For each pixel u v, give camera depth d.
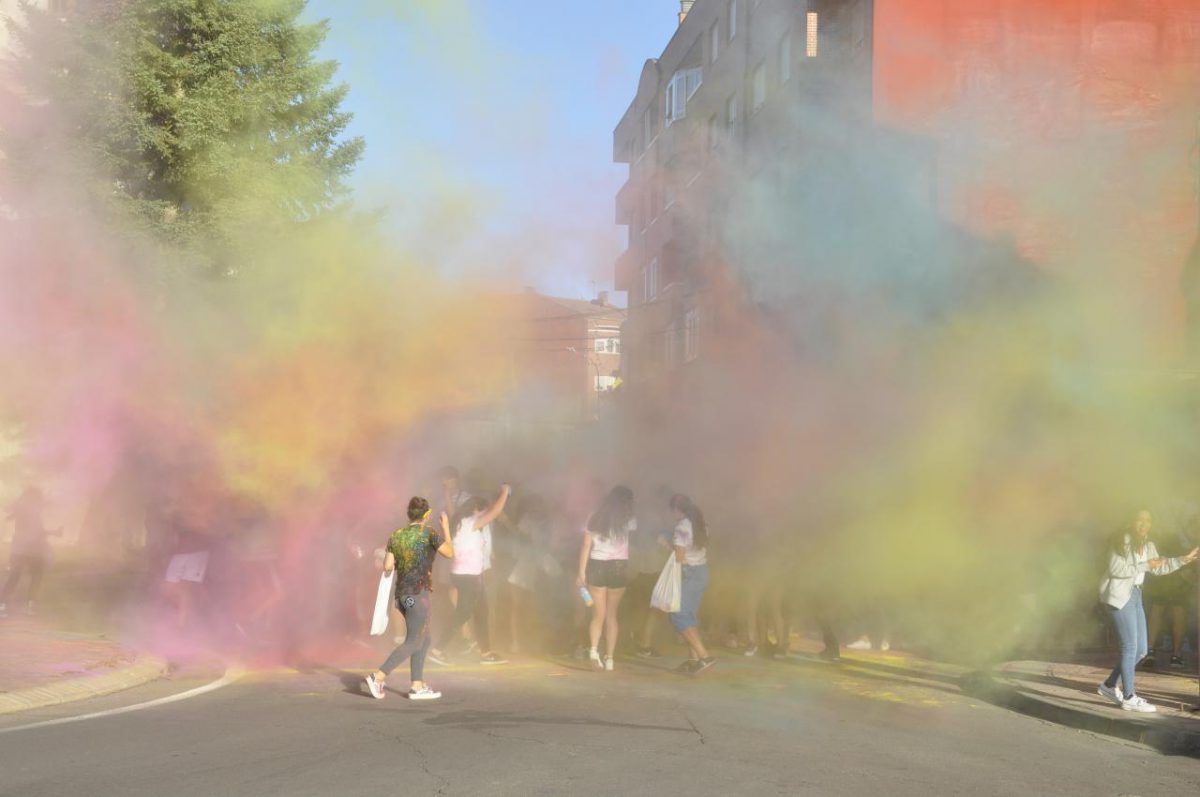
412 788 6.15
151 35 22.09
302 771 6.57
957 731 8.75
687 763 6.95
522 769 6.66
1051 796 6.55
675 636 14.72
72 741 7.48
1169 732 8.60
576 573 13.57
